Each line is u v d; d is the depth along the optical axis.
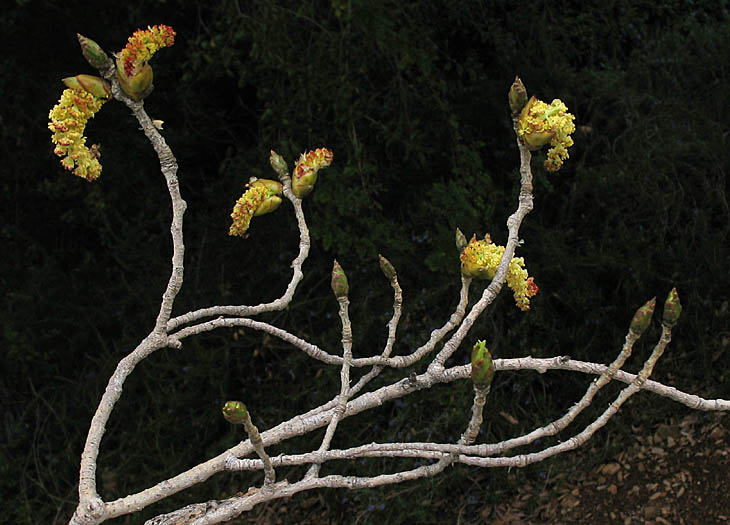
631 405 3.84
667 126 4.37
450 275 3.98
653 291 3.99
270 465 1.09
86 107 1.09
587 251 4.03
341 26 4.04
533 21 4.69
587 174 4.18
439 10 4.57
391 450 1.18
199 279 4.42
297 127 4.16
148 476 3.92
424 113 4.30
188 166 4.79
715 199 4.23
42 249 4.68
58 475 4.13
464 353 3.87
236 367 4.21
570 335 3.90
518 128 1.17
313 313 4.13
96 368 4.44
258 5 4.13
